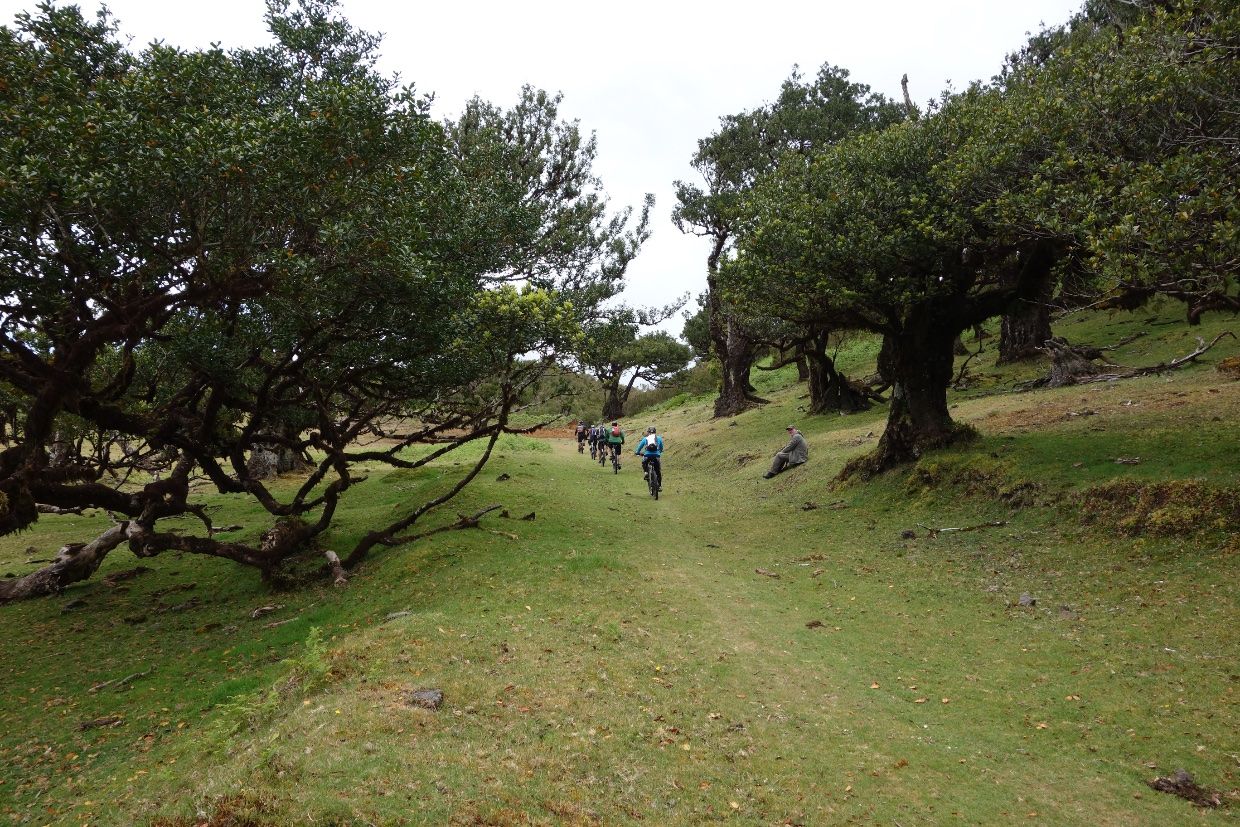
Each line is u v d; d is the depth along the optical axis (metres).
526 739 5.37
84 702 7.84
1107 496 10.62
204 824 3.93
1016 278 14.84
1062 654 7.49
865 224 13.55
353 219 9.67
